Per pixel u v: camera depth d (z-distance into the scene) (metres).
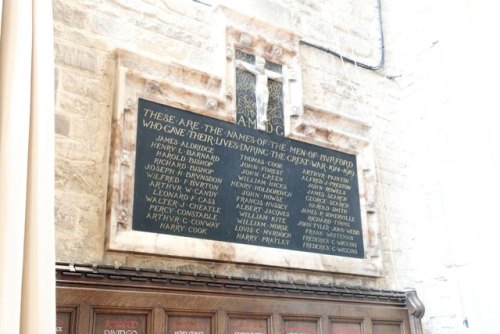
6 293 2.03
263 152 4.57
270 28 4.90
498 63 5.30
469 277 5.13
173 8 4.48
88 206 3.60
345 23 5.86
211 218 4.08
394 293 4.79
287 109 4.84
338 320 4.31
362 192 5.16
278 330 3.94
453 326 5.14
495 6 5.44
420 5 6.12
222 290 3.79
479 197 5.21
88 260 3.49
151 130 3.95
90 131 3.74
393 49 6.23
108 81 3.93
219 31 4.59
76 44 3.85
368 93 5.78
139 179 3.80
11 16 2.45
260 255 4.21
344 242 4.87
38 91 2.46
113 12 4.12
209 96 4.30
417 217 5.63
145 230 3.73
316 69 5.38
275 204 4.50
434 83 5.80
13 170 2.20
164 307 3.47
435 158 5.63
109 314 3.28
